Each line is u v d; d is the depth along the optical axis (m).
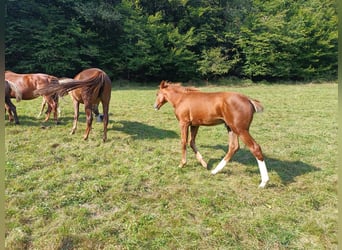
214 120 3.30
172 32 17.48
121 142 4.64
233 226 2.32
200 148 4.51
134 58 16.52
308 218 2.48
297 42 18.19
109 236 2.18
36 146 4.21
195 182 3.21
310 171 3.58
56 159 3.77
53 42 14.16
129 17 16.86
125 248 2.05
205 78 18.64
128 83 16.91
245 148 4.53
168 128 5.80
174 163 3.80
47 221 2.35
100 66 16.73
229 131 3.45
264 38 17.81
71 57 14.73
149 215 2.49
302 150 4.45
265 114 7.52
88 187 2.98
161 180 3.24
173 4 17.75
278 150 4.46
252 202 2.74
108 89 4.45
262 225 2.34
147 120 6.49
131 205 2.65
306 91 13.17
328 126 6.14
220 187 3.08
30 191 2.85
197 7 18.41
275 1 19.67
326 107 8.56
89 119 4.46
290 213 2.55
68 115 6.46
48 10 14.59
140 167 3.63
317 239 2.18
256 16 18.88
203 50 18.12
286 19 19.22
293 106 8.80
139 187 3.05
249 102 3.05
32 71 14.46
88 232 2.23
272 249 2.07
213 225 2.34
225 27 18.83
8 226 2.24
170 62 17.36
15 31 13.56
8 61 14.27
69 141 4.56
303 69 18.91
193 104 3.36
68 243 2.09
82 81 4.08
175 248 2.07
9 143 4.25
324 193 2.95
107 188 3.00
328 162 3.92
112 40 16.81
